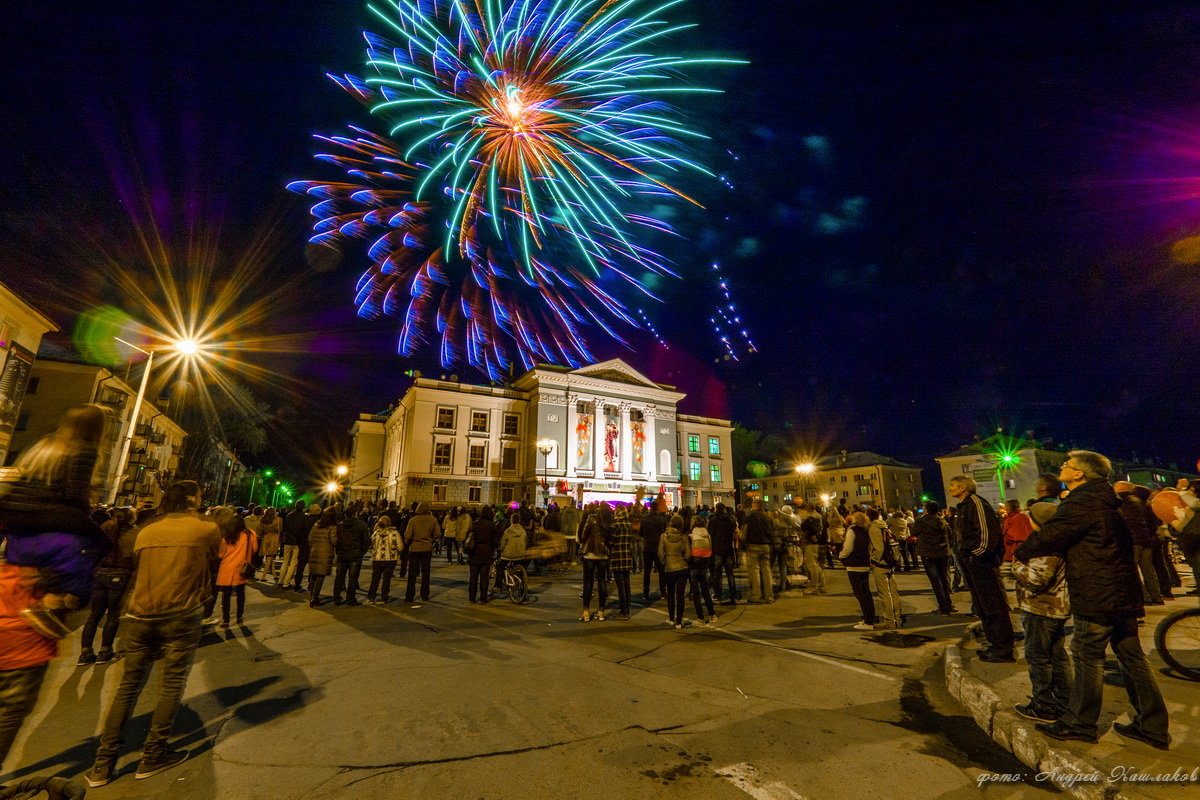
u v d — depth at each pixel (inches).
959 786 117.7
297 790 113.4
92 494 104.9
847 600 378.9
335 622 297.4
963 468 2301.9
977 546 210.7
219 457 2213.3
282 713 157.5
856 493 2642.7
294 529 434.3
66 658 227.3
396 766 123.9
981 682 170.9
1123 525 132.0
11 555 96.2
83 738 143.0
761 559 370.3
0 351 800.3
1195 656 181.2
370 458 2102.6
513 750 132.5
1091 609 128.0
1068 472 143.0
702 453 2021.4
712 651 235.9
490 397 1718.8
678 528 300.5
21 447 1069.1
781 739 141.8
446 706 162.7
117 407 1230.9
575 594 412.8
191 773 122.0
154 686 187.6
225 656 223.6
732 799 110.9
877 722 155.1
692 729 147.5
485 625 291.0
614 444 1774.1
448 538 624.4
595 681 189.6
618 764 125.7
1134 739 128.4
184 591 131.2
